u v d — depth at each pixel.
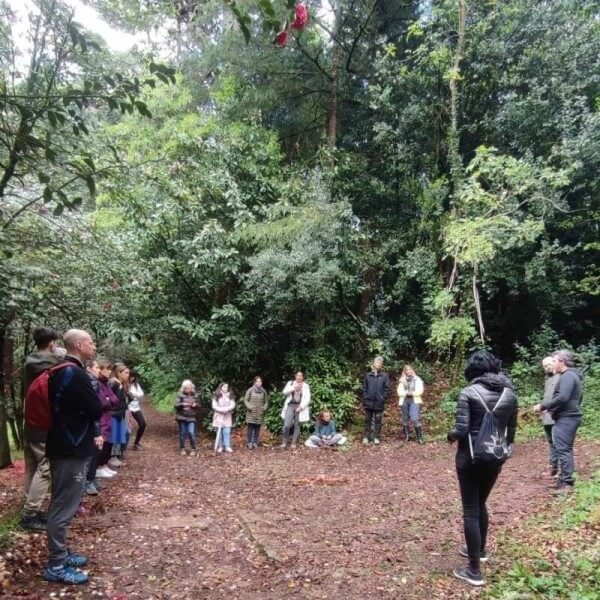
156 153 11.62
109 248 7.69
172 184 7.53
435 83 14.30
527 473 7.55
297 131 15.72
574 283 13.05
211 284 12.28
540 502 6.04
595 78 12.09
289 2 2.71
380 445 10.63
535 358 13.15
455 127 13.44
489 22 13.23
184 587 3.89
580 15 13.00
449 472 8.06
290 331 12.94
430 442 10.70
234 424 12.59
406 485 7.27
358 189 15.16
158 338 12.91
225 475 8.04
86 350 4.07
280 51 13.47
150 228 11.34
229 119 14.31
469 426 3.94
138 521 5.43
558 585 3.74
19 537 4.52
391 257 15.12
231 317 12.52
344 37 14.90
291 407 10.80
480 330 13.43
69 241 6.56
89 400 3.81
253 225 11.89
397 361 15.12
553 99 12.37
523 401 11.79
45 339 4.92
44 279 5.85
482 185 13.59
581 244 12.74
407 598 3.75
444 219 13.63
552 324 14.76
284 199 12.46
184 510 5.94
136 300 9.16
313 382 12.16
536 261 12.39
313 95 15.21
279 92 14.29
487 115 14.12
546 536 4.84
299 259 11.16
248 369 13.29
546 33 12.89
